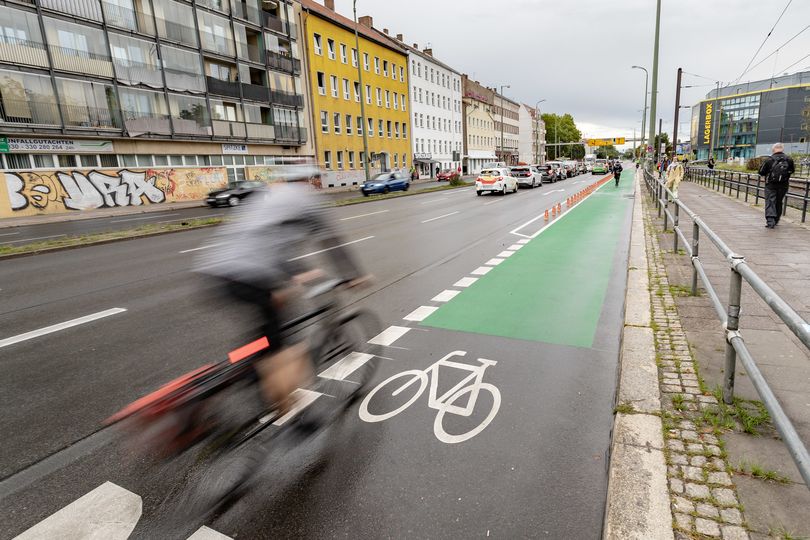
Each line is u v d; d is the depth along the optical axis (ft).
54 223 73.10
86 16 88.48
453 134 248.32
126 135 94.84
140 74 97.66
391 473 9.25
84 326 19.26
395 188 116.78
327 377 11.79
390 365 14.10
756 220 40.04
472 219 53.83
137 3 96.94
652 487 8.32
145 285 26.48
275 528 7.95
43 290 26.23
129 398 12.84
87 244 43.57
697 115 432.25
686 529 7.40
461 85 256.73
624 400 11.30
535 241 37.50
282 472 9.34
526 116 383.04
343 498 8.60
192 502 8.61
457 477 9.09
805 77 350.23
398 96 191.72
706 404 10.92
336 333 12.17
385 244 37.42
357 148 166.20
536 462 9.49
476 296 21.72
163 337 17.53
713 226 37.58
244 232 9.92
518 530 7.76
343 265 12.18
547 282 24.12
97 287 26.48
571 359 14.42
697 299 19.06
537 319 18.28
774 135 360.07
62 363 15.38
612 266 27.66
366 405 11.82
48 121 83.56
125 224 65.41
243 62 121.60
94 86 90.12
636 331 15.65
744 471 8.58
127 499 8.73
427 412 11.47
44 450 10.44
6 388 13.65
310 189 11.21
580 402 11.82
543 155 440.45
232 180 120.47
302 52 142.00
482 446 10.07
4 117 78.23
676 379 12.22
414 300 21.25
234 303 9.99
